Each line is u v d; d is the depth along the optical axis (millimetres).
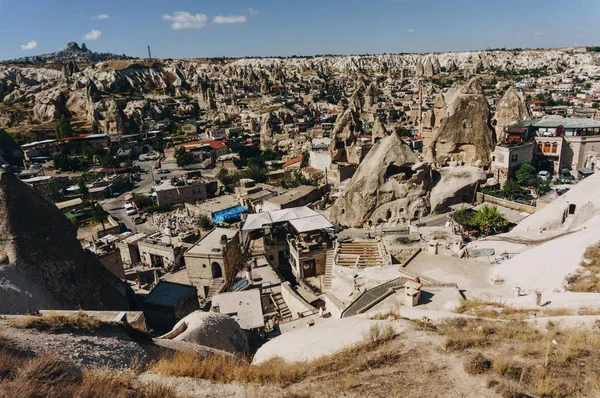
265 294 40938
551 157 68500
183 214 85000
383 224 53562
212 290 46094
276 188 92562
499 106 84938
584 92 192625
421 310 20109
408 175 55906
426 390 13141
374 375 14547
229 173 116500
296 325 32000
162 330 32719
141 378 15180
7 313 25516
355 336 18109
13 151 138500
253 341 29750
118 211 94812
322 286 43969
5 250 27141
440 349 15688
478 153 65250
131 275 57062
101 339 17469
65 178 117000
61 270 29016
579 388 12359
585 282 24406
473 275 30406
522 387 12664
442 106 76750
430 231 45469
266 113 170625
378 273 34781
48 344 15828
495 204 53500
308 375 15531
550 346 14992
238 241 52344
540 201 50031
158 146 152375
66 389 13070
